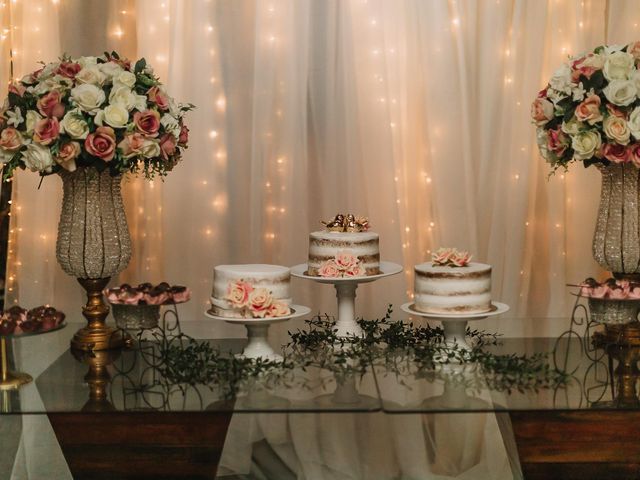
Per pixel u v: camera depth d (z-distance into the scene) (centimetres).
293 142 270
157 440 184
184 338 199
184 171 272
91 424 183
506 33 274
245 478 226
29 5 274
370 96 272
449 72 270
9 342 205
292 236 271
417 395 159
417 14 272
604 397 158
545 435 184
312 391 162
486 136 275
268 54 270
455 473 228
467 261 182
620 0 270
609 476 185
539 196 282
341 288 194
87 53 273
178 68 272
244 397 159
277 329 206
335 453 230
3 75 274
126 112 186
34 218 277
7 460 237
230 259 275
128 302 175
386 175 272
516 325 209
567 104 190
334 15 269
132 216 280
